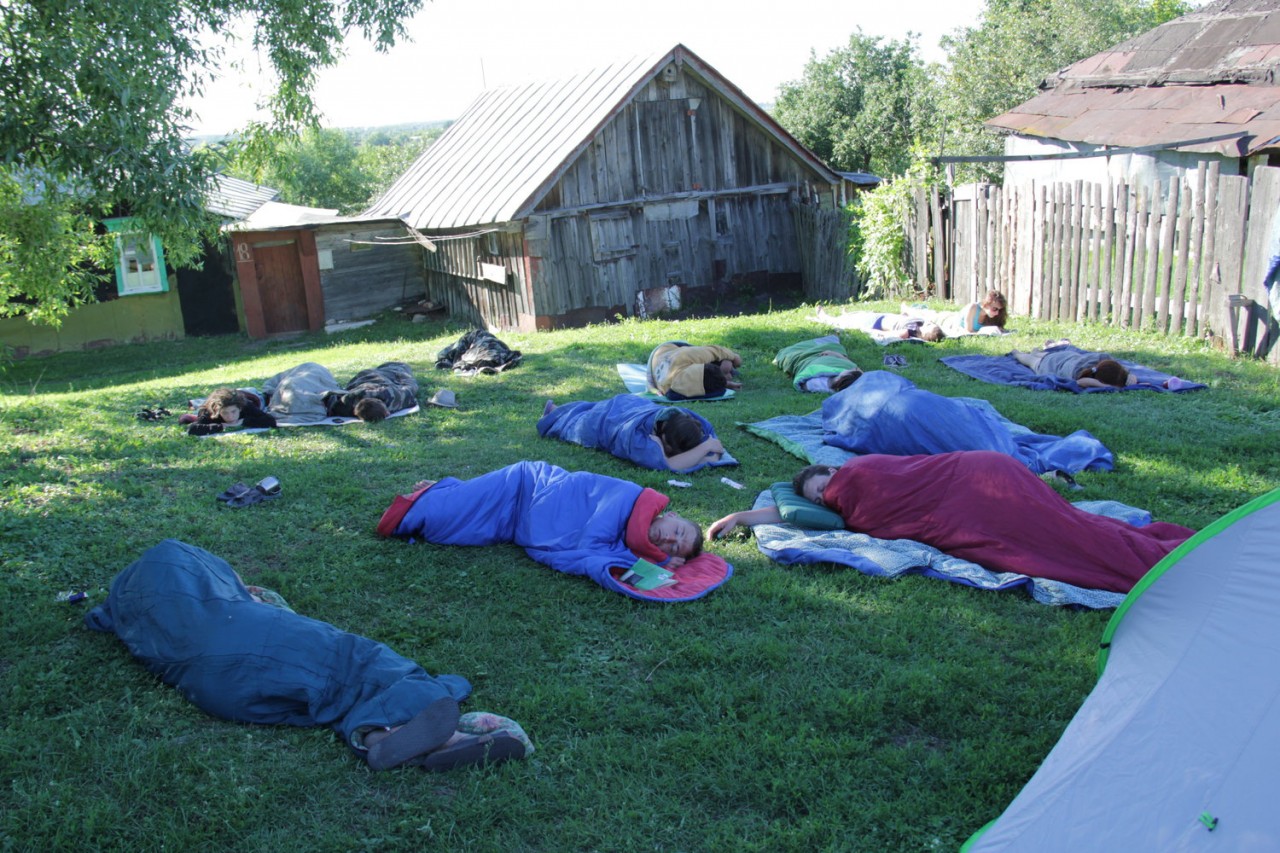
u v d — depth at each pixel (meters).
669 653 4.62
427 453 7.99
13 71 6.24
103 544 5.77
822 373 9.92
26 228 12.51
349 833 3.39
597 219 18.00
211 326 20.94
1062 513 5.41
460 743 3.76
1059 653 4.59
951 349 11.41
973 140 25.66
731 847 3.34
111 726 3.95
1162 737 3.03
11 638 4.59
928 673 4.38
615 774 3.74
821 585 5.32
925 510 5.74
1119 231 11.57
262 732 3.94
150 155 6.62
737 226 19.75
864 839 3.38
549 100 19.70
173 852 3.27
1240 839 2.55
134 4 7.01
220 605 4.27
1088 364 9.37
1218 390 8.98
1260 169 9.70
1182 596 3.55
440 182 20.81
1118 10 26.08
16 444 8.05
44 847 3.27
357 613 5.05
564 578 5.46
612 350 12.66
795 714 4.12
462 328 19.64
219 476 7.30
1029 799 3.22
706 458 7.46
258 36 9.75
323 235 20.75
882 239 15.81
